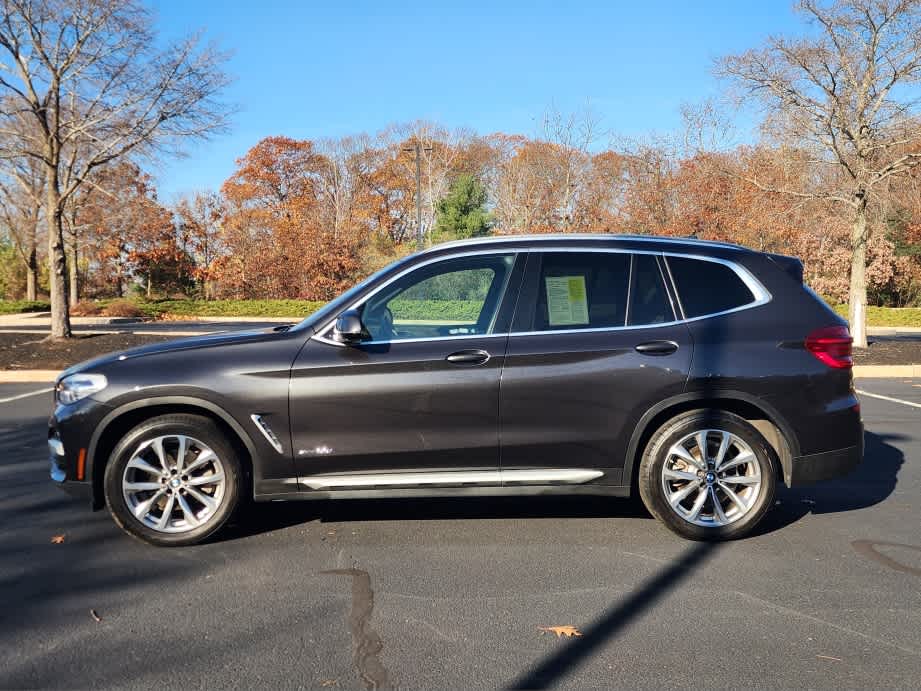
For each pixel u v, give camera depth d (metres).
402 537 4.59
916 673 2.91
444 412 4.39
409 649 3.12
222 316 36.81
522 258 4.64
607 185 32.44
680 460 4.50
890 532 4.70
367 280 4.64
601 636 3.24
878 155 16.88
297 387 4.36
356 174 62.53
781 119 17.12
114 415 4.34
